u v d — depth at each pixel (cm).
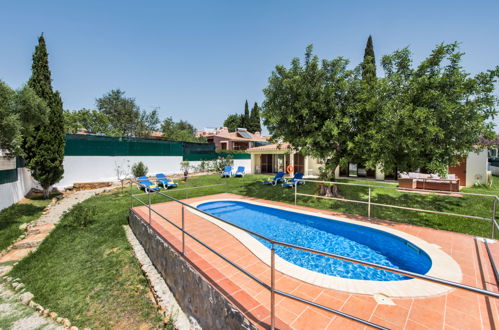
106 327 401
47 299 467
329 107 905
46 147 1116
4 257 619
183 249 439
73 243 685
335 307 297
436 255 454
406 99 701
